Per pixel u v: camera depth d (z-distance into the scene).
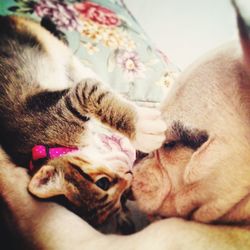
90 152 0.29
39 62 0.34
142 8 0.57
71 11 0.41
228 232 0.21
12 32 0.35
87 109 0.32
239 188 0.23
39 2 0.40
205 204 0.24
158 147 0.28
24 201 0.26
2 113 0.32
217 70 0.29
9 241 0.25
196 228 0.22
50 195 0.27
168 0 0.56
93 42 0.39
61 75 0.34
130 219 0.27
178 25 0.53
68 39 0.38
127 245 0.22
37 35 0.36
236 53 0.29
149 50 0.42
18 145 0.30
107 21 0.43
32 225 0.25
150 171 0.28
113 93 0.33
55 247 0.23
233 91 0.27
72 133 0.30
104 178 0.28
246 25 0.30
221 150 0.25
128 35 0.42
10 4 0.38
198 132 0.27
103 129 0.31
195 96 0.28
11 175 0.28
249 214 0.22
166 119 0.30
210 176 0.25
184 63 0.47
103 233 0.26
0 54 0.34
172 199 0.26
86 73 0.34
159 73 0.39
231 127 0.25
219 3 0.51
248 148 0.24
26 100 0.32
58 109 0.32
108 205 0.28
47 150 0.29
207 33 0.49
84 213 0.28
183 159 0.26
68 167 0.28
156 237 0.22
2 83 0.33
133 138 0.31
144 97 0.36
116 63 0.38
